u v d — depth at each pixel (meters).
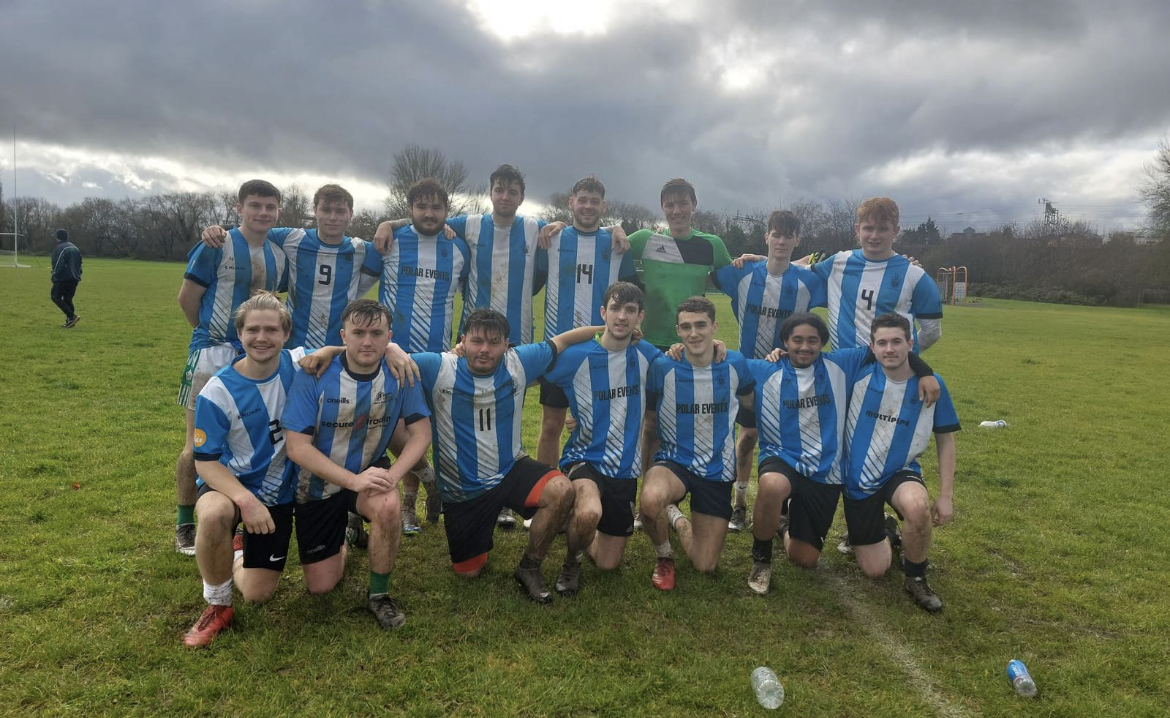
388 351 3.51
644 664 3.04
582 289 4.98
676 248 5.09
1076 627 3.55
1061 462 6.68
